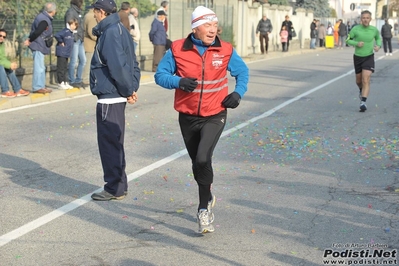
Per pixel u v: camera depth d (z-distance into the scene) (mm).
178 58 5598
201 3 27344
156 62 20781
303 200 6750
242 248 5352
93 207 6531
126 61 6469
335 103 14125
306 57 32125
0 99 13375
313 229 5824
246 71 5766
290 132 10609
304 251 5281
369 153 8977
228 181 7543
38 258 5145
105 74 6574
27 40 14281
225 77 5734
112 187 6750
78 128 10992
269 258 5133
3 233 5727
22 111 12797
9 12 15508
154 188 7242
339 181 7516
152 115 12477
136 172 7934
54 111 12867
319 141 9859
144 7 22719
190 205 6605
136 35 18875
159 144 9664
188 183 7449
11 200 6750
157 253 5246
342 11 70438
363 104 12695
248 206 6543
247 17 31953
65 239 5578
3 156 8805
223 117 5773
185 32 26266
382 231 5758
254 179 7633
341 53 36531
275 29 38312
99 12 6465
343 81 19047
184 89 5395
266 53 32969
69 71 15773
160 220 6109
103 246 5414
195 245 5426
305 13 45719
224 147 9469
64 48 15156
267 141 9898
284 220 6090
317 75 21188
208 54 5562
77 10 15320
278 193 7020
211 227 5672
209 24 5480
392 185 7316
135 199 6809
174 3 25094
